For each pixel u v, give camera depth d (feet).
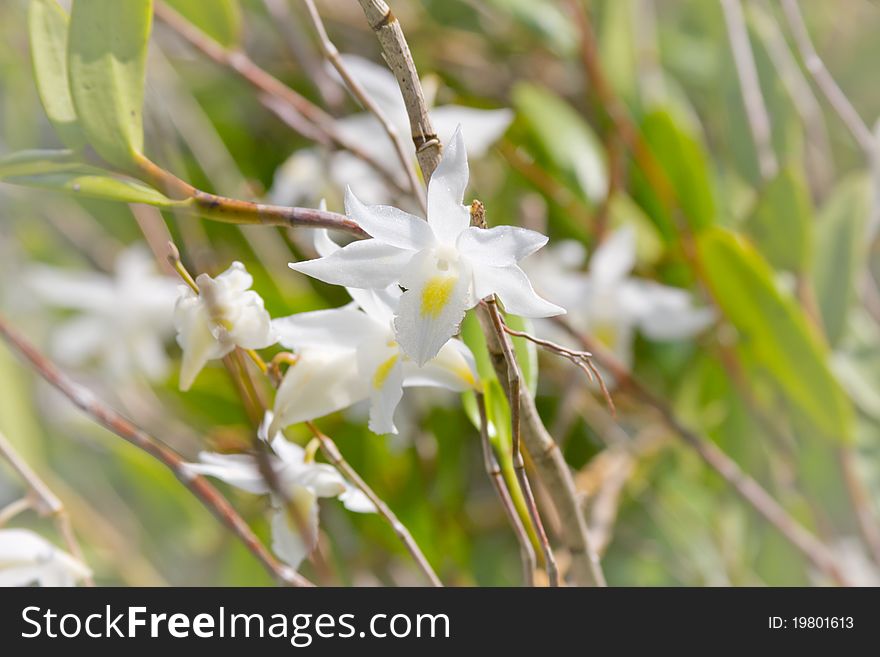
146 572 2.93
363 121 2.52
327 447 2.10
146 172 2.02
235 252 2.84
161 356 2.96
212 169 2.86
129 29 2.02
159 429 2.86
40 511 2.19
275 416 2.04
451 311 1.94
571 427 2.93
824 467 2.61
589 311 2.66
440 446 2.71
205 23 2.48
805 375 2.51
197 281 2.00
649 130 2.72
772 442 2.72
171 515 3.07
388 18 1.95
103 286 3.02
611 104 2.82
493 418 2.14
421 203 2.13
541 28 2.91
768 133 2.84
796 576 2.66
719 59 2.87
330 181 2.60
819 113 3.38
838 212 2.70
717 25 2.89
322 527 2.58
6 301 3.25
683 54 3.30
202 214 2.00
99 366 3.02
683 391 2.90
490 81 3.19
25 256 3.28
